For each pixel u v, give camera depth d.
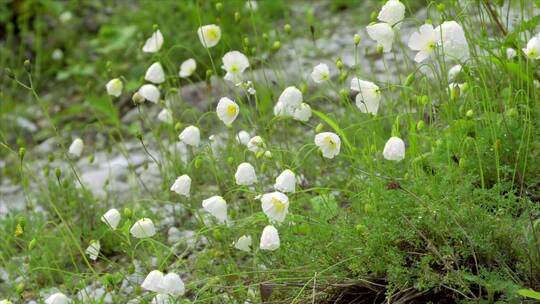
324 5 10.03
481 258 4.00
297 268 4.22
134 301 4.77
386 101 5.75
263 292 4.36
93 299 4.64
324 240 4.38
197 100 7.68
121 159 7.15
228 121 4.60
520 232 3.97
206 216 5.46
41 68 9.45
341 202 5.22
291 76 7.68
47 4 9.92
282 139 6.18
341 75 5.07
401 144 4.14
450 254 3.95
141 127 7.77
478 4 5.07
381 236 4.05
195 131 4.96
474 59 5.07
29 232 5.74
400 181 4.55
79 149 5.81
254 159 5.63
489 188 4.55
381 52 4.84
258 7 9.47
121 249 5.48
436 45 4.41
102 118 8.03
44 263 5.34
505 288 3.77
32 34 9.81
